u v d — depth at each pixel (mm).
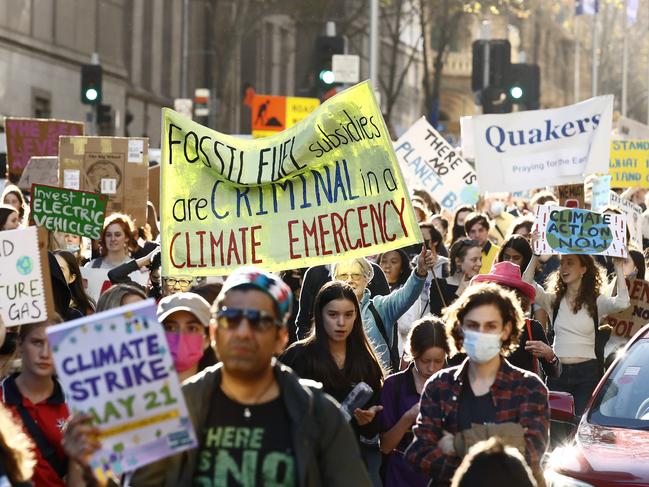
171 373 5609
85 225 13539
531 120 17797
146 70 68188
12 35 54344
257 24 74938
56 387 8188
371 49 34781
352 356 9609
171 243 10297
